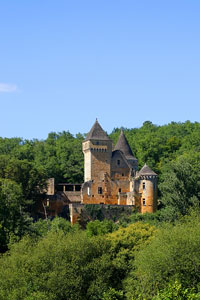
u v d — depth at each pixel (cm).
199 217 9031
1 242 10038
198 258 7325
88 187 14800
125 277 8444
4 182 11688
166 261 7394
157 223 12319
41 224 12562
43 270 7844
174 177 13200
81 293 7869
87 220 14088
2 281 7506
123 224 12788
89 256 8388
